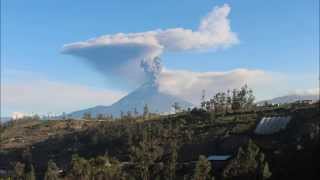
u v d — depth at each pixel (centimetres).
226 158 16788
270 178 13100
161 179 15612
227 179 13525
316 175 12506
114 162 17350
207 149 19362
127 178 15762
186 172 16138
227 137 19775
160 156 18262
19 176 19212
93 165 17038
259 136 19075
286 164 13500
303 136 15500
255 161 13375
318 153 13112
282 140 17688
